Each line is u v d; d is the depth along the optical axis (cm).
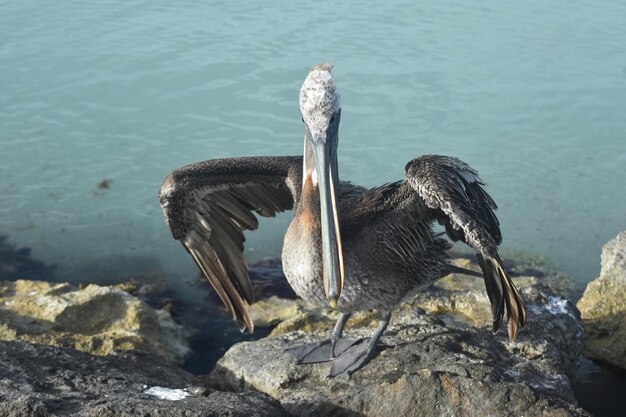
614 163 1152
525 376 590
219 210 620
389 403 546
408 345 606
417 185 531
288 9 1575
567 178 1122
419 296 722
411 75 1341
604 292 816
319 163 511
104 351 720
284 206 644
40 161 1154
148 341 748
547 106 1273
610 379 786
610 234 1024
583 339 726
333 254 504
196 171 596
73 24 1504
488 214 566
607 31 1495
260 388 607
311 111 517
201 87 1309
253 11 1568
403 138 1187
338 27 1495
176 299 906
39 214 1055
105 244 1007
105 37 1453
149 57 1388
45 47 1422
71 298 782
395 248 562
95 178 1123
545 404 529
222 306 889
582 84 1326
